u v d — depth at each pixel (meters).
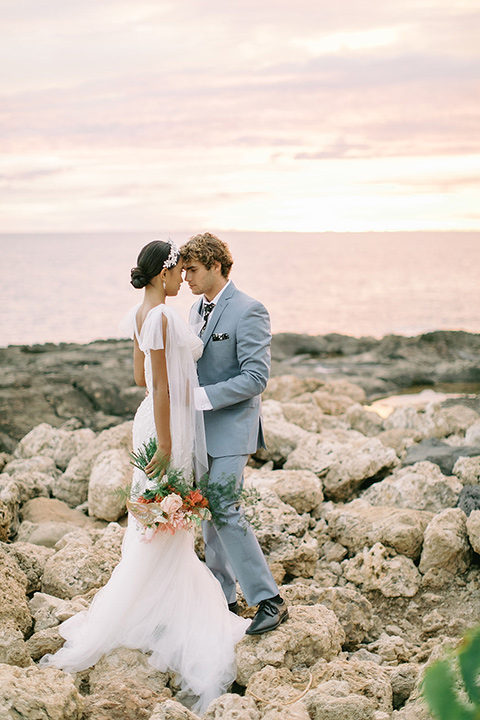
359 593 4.19
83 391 12.09
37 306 39.12
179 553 3.63
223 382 3.59
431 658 3.19
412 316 35.78
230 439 3.69
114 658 3.48
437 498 5.39
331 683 3.09
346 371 16.88
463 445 7.55
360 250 133.50
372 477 5.96
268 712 2.81
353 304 41.03
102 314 36.41
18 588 3.86
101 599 3.62
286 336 21.22
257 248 149.25
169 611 3.56
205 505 3.52
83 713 2.87
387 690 3.12
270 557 4.56
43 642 3.56
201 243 3.68
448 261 86.75
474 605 4.24
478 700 1.31
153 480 3.60
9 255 101.31
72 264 78.12
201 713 3.25
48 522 5.30
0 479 5.82
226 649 3.49
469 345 19.75
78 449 6.98
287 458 6.54
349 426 8.42
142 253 3.57
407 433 7.74
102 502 5.47
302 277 60.78
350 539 4.82
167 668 3.47
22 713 2.62
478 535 4.34
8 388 11.79
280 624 3.54
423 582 4.38
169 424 3.53
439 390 15.52
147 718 2.91
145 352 3.52
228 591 3.98
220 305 3.75
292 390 11.02
